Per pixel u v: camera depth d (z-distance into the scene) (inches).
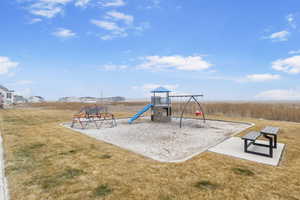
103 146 170.2
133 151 153.9
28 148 160.9
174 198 78.9
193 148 167.3
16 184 92.2
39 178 99.3
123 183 93.1
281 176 100.7
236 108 585.3
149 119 419.2
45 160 128.7
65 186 90.2
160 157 139.9
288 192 83.4
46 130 255.6
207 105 652.1
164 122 364.5
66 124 330.6
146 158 134.0
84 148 162.2
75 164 120.6
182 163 121.8
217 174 103.6
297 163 121.4
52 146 168.2
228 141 186.5
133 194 82.4
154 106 389.4
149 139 207.3
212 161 125.4
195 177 99.7
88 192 84.3
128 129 280.1
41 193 83.5
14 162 124.4
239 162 123.4
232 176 100.9
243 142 182.1
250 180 95.7
